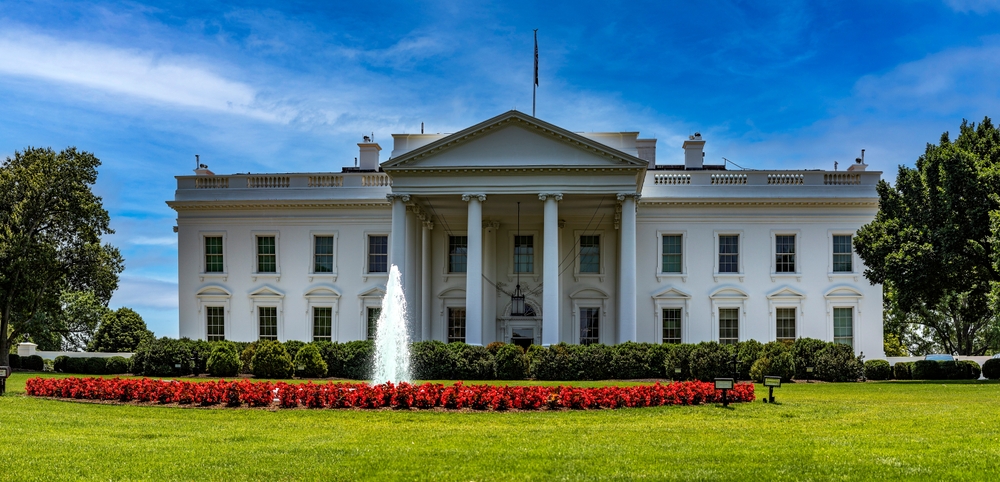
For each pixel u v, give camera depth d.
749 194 43.00
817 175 42.94
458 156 38.53
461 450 13.94
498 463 12.84
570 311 44.12
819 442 14.40
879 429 15.94
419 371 32.72
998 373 35.50
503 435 15.69
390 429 16.69
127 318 50.09
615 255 44.09
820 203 42.66
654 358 33.16
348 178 44.78
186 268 45.16
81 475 12.12
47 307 43.72
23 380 30.67
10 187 41.25
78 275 43.91
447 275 45.00
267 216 45.00
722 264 43.31
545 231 37.72
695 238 43.38
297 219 44.84
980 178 32.22
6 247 39.72
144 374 34.38
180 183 45.59
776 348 32.34
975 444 13.78
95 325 65.31
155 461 13.08
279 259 44.75
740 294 42.84
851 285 42.72
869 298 42.69
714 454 13.35
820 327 42.59
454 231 45.47
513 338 44.19
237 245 45.03
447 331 44.84
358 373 33.12
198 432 16.31
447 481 11.75
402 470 12.40
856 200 42.34
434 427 17.12
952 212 33.06
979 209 32.12
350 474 12.12
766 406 20.73
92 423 17.66
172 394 21.61
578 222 44.22
